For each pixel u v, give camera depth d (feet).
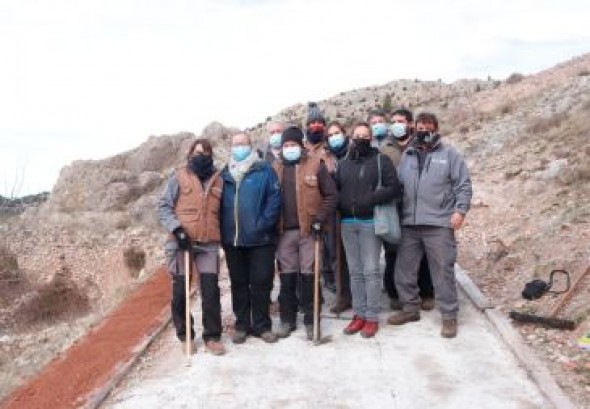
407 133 26.12
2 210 103.09
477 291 28.35
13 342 40.75
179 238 22.15
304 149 23.91
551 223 34.40
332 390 19.98
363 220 23.65
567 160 46.37
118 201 93.66
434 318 25.82
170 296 33.22
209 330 23.08
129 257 69.77
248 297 24.13
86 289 69.51
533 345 22.31
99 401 19.85
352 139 23.95
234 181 22.95
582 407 18.04
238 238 22.90
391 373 20.98
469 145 66.90
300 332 24.70
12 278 71.10
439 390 19.72
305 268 23.75
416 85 219.82
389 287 27.37
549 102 74.13
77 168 101.81
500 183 48.62
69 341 30.22
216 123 106.73
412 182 23.95
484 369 21.03
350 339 23.85
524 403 18.72
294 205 23.54
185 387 20.52
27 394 23.16
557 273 27.89
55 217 85.25
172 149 105.29
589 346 21.20
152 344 24.72
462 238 39.14
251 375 21.16
